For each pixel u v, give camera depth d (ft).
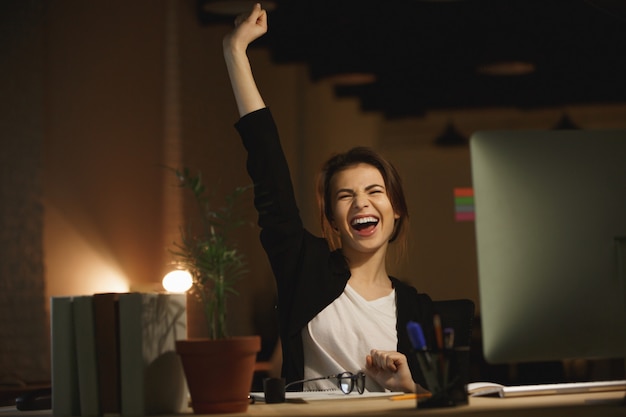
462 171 23.59
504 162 5.20
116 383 4.80
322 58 23.67
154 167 21.95
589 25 23.44
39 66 21.13
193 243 4.85
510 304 5.18
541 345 5.22
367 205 7.33
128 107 21.85
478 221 5.20
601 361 17.07
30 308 20.33
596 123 23.73
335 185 7.54
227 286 4.75
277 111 23.62
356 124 23.76
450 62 23.70
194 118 22.48
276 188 7.04
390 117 23.75
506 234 5.19
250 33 6.78
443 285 23.29
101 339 4.83
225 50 6.80
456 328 7.14
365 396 5.61
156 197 21.90
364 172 7.51
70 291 20.84
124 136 21.75
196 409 4.64
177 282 19.47
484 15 23.40
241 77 6.81
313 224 23.43
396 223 7.86
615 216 5.26
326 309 7.18
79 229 21.08
